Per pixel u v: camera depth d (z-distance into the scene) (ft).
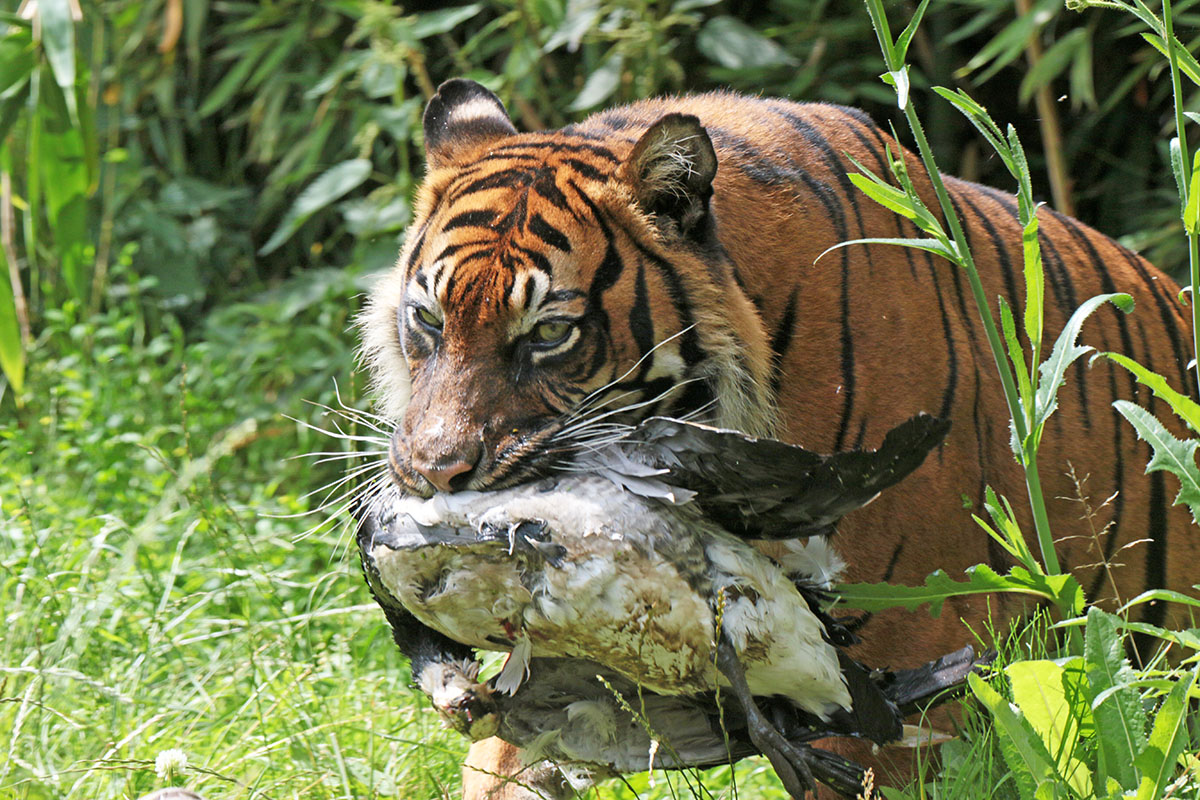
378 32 41.86
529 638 16.17
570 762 18.39
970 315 22.18
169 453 40.27
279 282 52.13
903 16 44.06
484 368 18.56
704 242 19.58
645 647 15.90
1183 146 18.62
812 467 15.64
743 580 16.06
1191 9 42.70
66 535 32.12
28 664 25.43
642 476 16.05
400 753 24.45
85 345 43.83
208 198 50.42
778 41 47.24
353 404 29.55
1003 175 46.16
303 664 25.86
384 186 49.32
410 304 19.56
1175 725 17.28
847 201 21.35
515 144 20.81
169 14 46.88
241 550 32.09
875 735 17.16
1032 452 18.90
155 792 17.88
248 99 54.70
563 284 18.72
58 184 42.22
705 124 21.57
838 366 20.39
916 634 20.72
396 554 16.03
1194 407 18.45
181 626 29.50
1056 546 22.98
